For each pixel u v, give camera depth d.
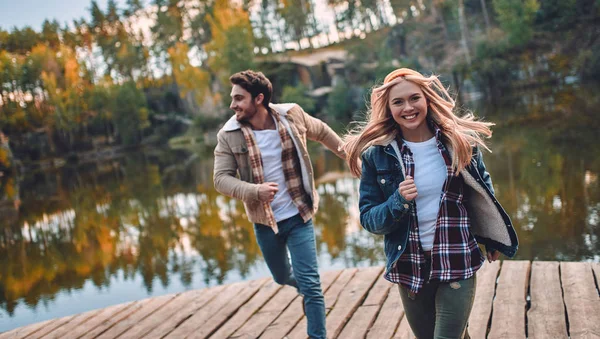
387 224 2.20
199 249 8.35
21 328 4.23
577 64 33.53
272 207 3.18
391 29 51.59
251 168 3.14
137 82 68.69
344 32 61.28
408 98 2.20
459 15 45.97
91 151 55.00
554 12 37.38
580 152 12.10
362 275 4.54
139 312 4.30
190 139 54.44
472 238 2.26
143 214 12.58
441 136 2.24
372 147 2.36
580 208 7.57
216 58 53.72
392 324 3.54
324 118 44.94
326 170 15.39
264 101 3.19
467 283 2.20
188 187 16.55
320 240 7.66
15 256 9.66
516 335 3.18
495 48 38.47
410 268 2.27
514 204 8.24
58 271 8.17
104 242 10.02
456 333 2.19
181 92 57.41
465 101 36.53
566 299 3.60
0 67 51.47
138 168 28.45
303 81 52.25
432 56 47.09
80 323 4.20
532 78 35.84
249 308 4.12
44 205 16.95
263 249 3.27
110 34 72.94
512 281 3.99
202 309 4.21
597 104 21.47
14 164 37.69
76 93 56.19
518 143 14.82
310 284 3.11
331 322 3.70
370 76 46.00
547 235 6.57
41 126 52.50
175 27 69.44
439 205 2.21
